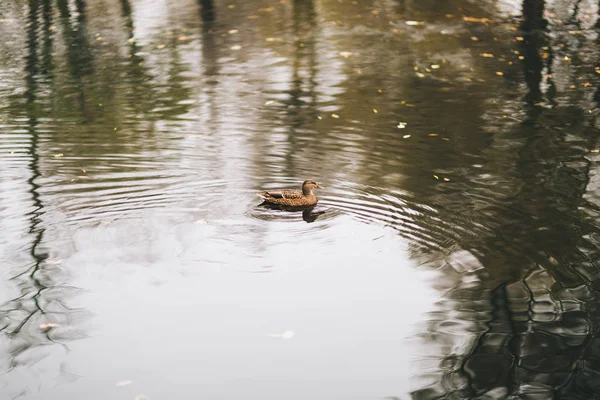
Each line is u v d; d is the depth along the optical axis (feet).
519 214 33.96
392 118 51.24
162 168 40.37
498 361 22.86
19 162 41.50
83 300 26.84
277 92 58.49
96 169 40.27
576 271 28.45
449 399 21.04
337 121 50.52
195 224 33.09
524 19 81.71
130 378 22.13
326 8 89.71
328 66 66.69
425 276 28.40
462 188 37.47
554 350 23.38
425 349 23.62
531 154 42.91
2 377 22.17
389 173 39.91
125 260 29.81
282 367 22.72
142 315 25.82
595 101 54.60
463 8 87.10
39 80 62.75
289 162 41.60
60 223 33.09
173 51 72.69
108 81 62.23
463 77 62.44
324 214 34.27
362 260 29.76
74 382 21.90
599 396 21.06
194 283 28.04
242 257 30.07
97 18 88.33
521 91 57.88
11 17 89.25
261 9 90.74
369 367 22.71
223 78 63.00
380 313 25.85
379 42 74.64
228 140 46.06
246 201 35.96
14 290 27.50
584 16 82.23
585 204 35.09
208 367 22.71
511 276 28.25
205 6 93.40
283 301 26.71
